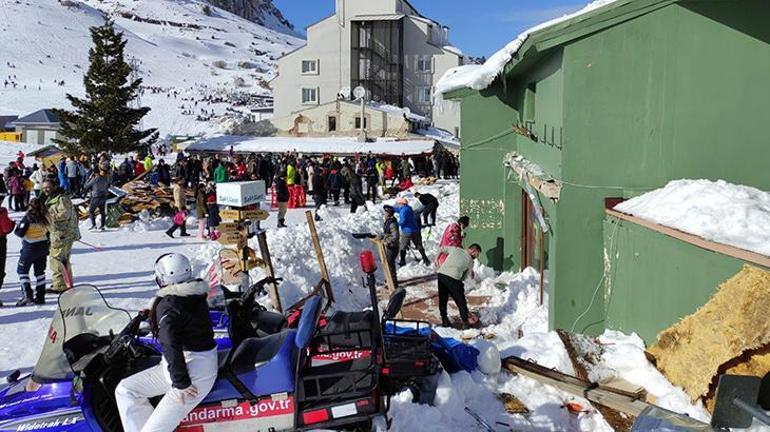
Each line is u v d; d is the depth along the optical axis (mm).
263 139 53969
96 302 5766
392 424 5992
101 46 52781
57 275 11500
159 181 28609
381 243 12680
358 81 72250
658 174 9078
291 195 27938
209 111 101250
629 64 9031
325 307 7840
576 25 8992
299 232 15320
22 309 10805
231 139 54125
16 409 5086
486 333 10531
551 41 9125
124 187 23500
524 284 13172
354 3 71625
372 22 71750
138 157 46375
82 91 108000
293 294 12219
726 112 8930
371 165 37250
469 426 6242
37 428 4973
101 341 5629
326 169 29891
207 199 18234
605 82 9094
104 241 18000
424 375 6230
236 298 6602
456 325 11695
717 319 5754
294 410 5242
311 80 72562
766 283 5340
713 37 8867
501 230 15852
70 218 11359
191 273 5051
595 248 9305
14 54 144875
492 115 15742
